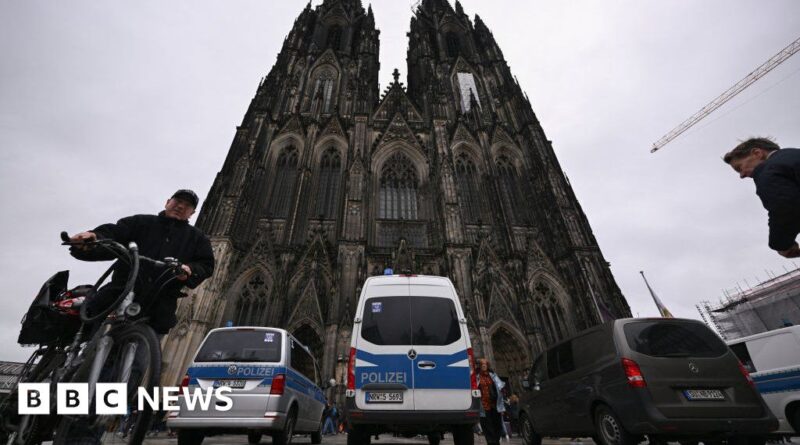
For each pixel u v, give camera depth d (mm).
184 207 5633
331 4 68562
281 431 9289
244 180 37750
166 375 26453
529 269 38219
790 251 4039
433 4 75375
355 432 8719
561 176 43250
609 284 35344
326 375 28391
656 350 8648
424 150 47125
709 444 10672
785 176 3912
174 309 4961
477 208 43562
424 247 38750
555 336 34906
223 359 9562
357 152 41375
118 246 4453
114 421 4113
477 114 51750
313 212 40562
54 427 4230
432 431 9078
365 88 51312
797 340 12773
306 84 53125
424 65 58062
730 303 65562
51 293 4641
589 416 9609
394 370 8430
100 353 4020
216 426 8680
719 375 8352
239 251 35375
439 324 9062
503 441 19250
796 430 12406
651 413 7836
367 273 35000
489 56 62656
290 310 33406
